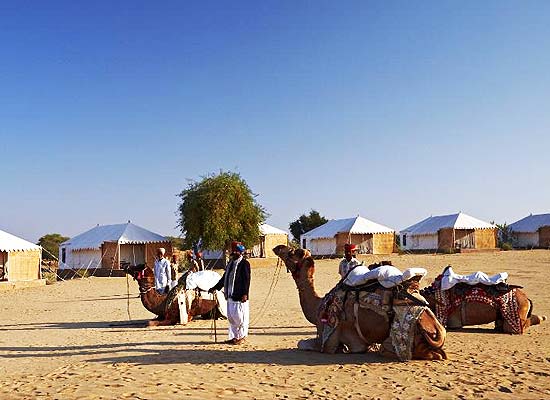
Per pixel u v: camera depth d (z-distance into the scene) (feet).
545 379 26.66
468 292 42.83
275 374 28.63
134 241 157.38
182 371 29.50
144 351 36.45
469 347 35.70
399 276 31.94
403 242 220.84
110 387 26.27
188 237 159.53
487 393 24.40
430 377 27.40
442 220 205.26
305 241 205.98
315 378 27.71
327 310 34.17
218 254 171.63
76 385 26.91
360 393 24.84
